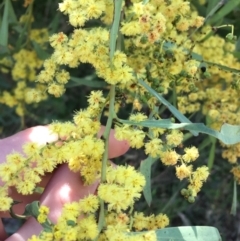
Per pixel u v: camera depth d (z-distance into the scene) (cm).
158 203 39
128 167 17
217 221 40
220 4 24
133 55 21
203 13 29
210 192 40
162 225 18
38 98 22
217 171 39
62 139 18
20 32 31
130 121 18
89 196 17
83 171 18
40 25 35
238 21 29
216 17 26
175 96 24
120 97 20
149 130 19
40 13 35
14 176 17
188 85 23
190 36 23
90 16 18
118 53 18
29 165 18
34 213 16
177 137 18
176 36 22
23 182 17
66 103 40
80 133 18
